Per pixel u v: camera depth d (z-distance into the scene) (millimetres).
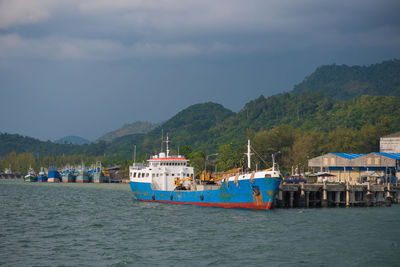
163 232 58312
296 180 98062
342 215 72500
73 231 60312
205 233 56969
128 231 59688
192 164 198125
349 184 88062
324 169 129000
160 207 86938
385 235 55219
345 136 194250
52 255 46156
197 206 85438
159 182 97375
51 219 72750
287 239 52812
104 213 80000
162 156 98562
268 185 71750
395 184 99688
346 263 42594
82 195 135250
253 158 194750
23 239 54688
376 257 44688
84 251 47844
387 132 186875
